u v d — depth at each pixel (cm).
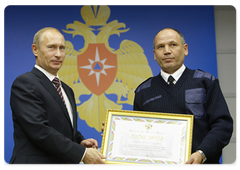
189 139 239
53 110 243
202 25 456
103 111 449
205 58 451
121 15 461
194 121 247
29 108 234
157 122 250
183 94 254
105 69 455
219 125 240
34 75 251
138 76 453
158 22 459
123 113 255
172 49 259
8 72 447
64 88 279
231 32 463
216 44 462
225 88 456
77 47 458
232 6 465
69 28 460
